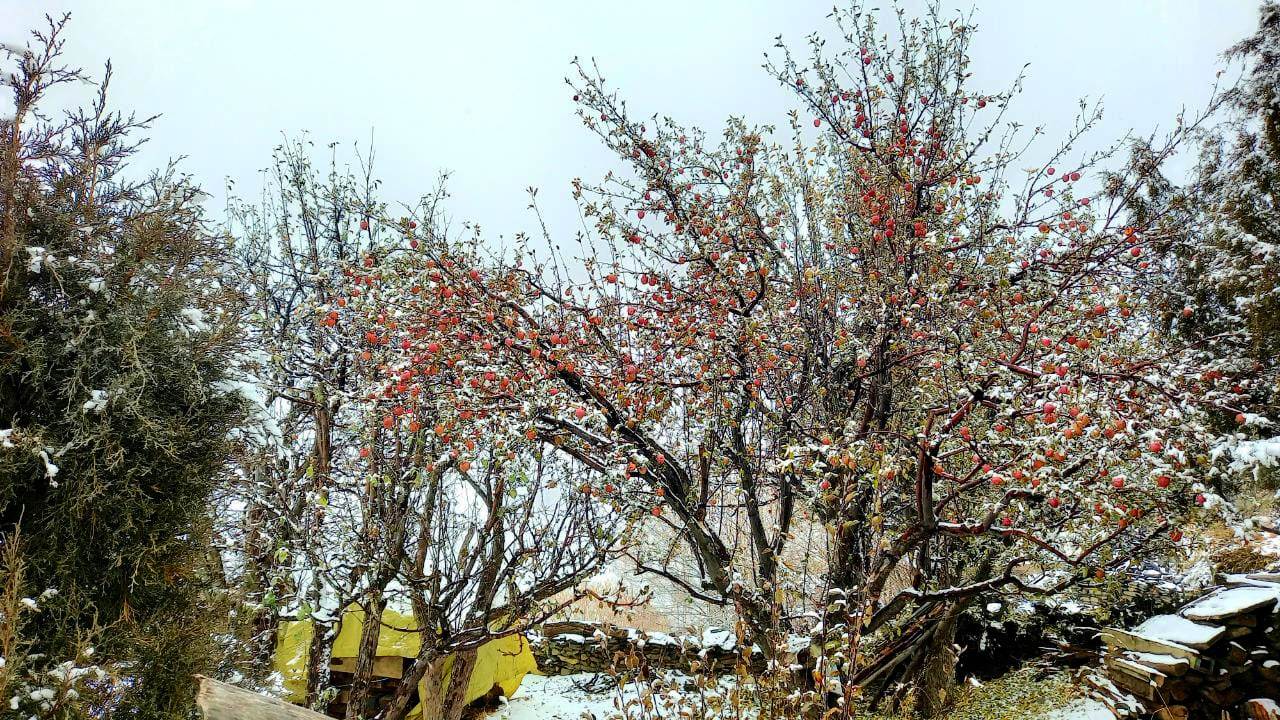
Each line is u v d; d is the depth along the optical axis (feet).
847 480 13.41
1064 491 12.71
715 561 15.58
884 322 15.11
